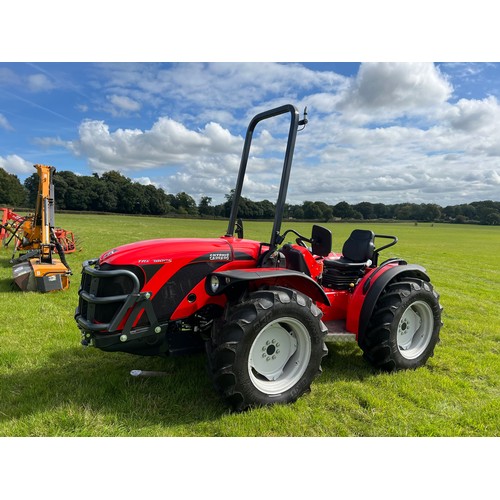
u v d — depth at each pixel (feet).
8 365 12.72
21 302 20.06
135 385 11.18
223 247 11.24
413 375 12.64
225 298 11.33
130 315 9.86
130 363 12.87
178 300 10.50
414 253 62.80
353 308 12.75
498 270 43.98
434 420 10.06
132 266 10.01
